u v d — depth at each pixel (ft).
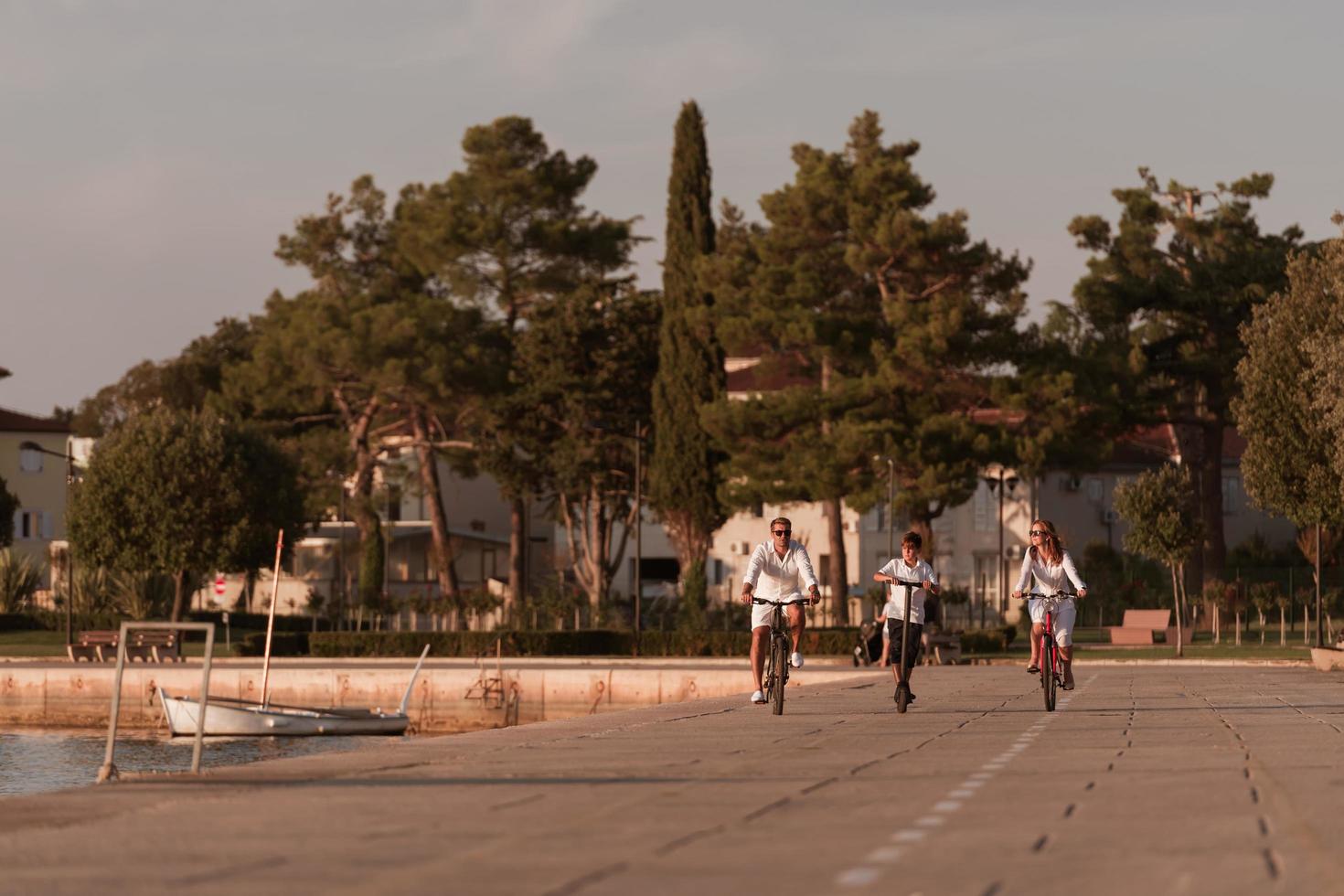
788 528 80.84
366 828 36.76
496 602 281.95
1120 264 292.40
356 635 251.60
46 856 32.96
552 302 342.85
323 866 30.89
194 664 219.61
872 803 41.55
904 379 269.23
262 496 288.51
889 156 289.74
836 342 278.46
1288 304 182.91
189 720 185.47
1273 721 74.49
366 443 343.46
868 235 273.95
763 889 27.71
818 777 48.75
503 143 347.77
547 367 320.70
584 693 195.72
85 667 206.69
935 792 44.06
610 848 33.04
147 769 157.58
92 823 38.52
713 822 37.58
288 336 333.21
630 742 64.39
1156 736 65.36
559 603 274.98
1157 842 33.27
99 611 292.81
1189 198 293.84
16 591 305.12
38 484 417.69
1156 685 118.62
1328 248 179.01
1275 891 27.02
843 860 31.09
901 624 82.94
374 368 321.52
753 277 283.18
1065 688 85.81
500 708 198.18
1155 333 334.65
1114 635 246.06
